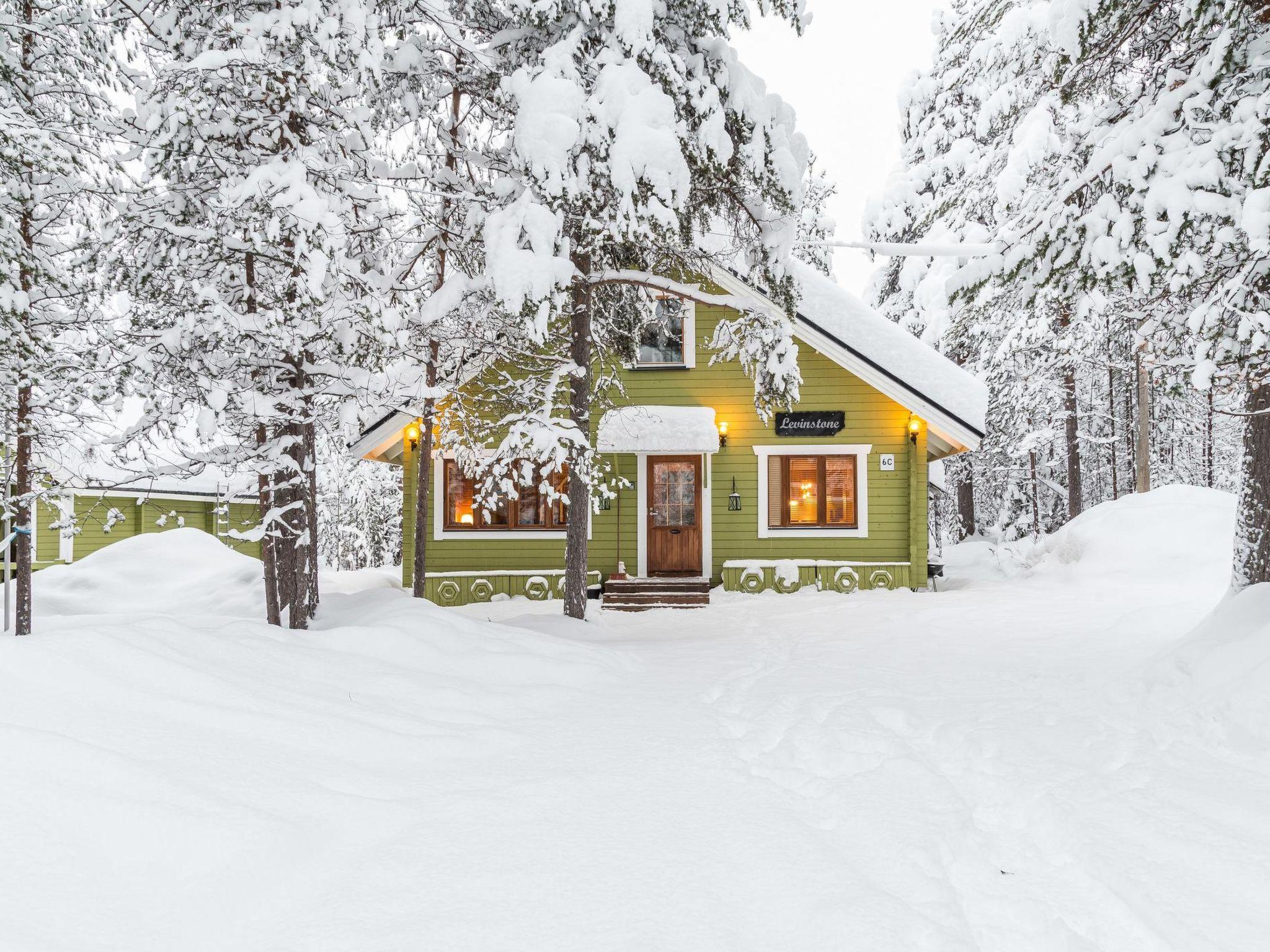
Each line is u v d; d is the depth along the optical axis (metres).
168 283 8.36
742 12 10.35
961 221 26.42
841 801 4.34
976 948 2.81
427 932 2.90
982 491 33.81
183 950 2.71
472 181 11.05
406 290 10.38
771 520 17.05
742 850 3.64
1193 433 29.17
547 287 9.06
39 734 3.69
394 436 16.97
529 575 16.81
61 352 8.30
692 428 16.16
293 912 3.04
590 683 7.32
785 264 11.29
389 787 4.28
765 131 10.40
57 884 2.87
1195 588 13.41
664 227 9.25
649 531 17.20
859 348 17.58
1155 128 7.41
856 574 16.38
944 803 4.30
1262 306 6.89
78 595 15.22
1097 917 3.15
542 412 10.51
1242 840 3.71
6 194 7.66
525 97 9.30
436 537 17.17
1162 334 9.12
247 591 14.30
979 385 17.06
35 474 8.76
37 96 8.66
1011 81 23.55
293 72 7.63
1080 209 8.20
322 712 5.15
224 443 8.79
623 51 9.68
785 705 6.48
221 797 3.63
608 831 3.84
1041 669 7.68
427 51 10.47
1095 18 8.28
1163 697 6.08
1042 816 4.18
